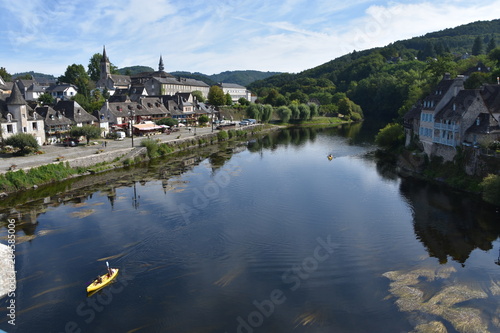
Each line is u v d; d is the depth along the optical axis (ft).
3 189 167.32
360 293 91.66
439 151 201.26
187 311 85.97
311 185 189.78
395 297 89.04
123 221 138.62
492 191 150.20
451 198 163.43
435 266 103.96
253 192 177.06
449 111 191.01
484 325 78.13
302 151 294.46
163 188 181.37
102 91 542.16
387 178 201.57
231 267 105.09
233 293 92.58
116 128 318.86
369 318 82.23
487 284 94.17
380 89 575.38
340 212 149.07
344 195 171.83
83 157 210.38
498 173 160.04
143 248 116.67
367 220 140.15
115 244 119.44
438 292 90.38
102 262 108.27
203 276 100.63
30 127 245.24
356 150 294.25
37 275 101.19
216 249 116.26
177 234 127.34
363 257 110.32
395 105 533.14
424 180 194.18
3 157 209.56
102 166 217.15
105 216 143.54
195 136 321.93
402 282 95.04
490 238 122.93
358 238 124.06
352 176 208.03
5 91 440.04
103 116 312.09
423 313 82.69
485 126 172.14
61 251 114.73
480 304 85.51
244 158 263.49
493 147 164.96
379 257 110.32
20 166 187.62
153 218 141.90
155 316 84.43
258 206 156.66
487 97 190.19
